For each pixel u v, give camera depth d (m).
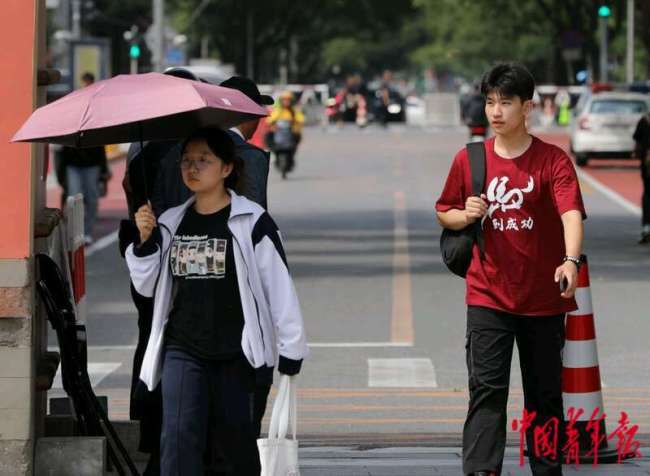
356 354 26.33
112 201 61.97
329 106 141.38
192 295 12.85
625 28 157.38
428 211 54.56
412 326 29.27
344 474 16.38
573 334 17.34
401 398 22.48
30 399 13.80
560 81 161.38
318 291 34.03
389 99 142.75
